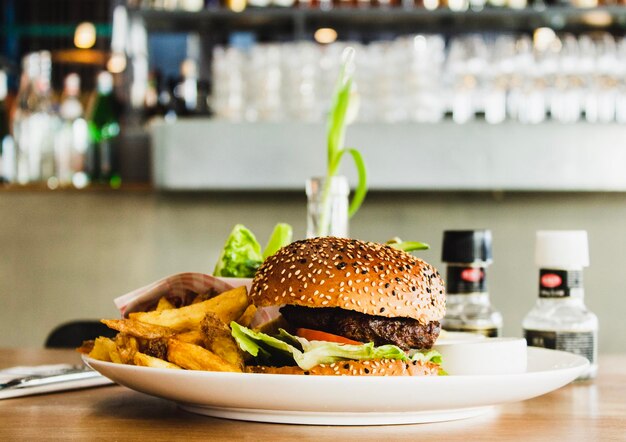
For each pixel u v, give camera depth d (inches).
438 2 116.8
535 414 35.0
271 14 114.1
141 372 30.9
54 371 42.4
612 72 110.2
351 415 31.2
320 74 108.6
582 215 113.7
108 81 113.6
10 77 128.0
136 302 38.7
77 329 65.0
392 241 44.0
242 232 44.6
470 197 113.6
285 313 34.2
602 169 108.8
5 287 112.0
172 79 113.3
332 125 47.9
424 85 108.0
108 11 134.2
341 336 32.5
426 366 32.6
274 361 33.2
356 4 116.7
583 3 117.5
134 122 115.6
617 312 113.8
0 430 30.7
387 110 108.3
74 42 134.6
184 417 33.5
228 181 108.0
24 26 136.7
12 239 111.9
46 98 112.7
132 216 112.7
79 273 112.0
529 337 46.3
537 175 108.7
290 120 108.3
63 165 112.0
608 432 31.0
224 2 115.7
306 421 31.6
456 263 46.9
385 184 108.0
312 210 47.4
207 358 32.3
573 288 45.8
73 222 112.3
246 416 32.4
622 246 113.6
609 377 46.9
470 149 108.4
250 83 109.0
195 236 112.9
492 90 111.7
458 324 46.3
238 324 33.0
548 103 112.1
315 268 32.4
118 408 35.8
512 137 108.6
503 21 121.6
